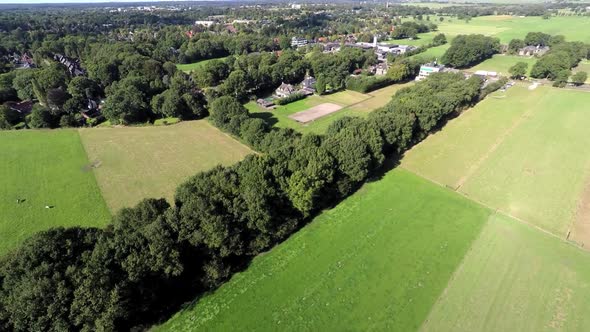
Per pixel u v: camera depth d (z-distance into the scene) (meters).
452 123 111.75
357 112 126.25
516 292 48.81
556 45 199.75
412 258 55.06
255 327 44.22
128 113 112.06
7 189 75.81
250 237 55.16
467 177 79.81
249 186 54.78
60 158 89.62
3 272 38.56
